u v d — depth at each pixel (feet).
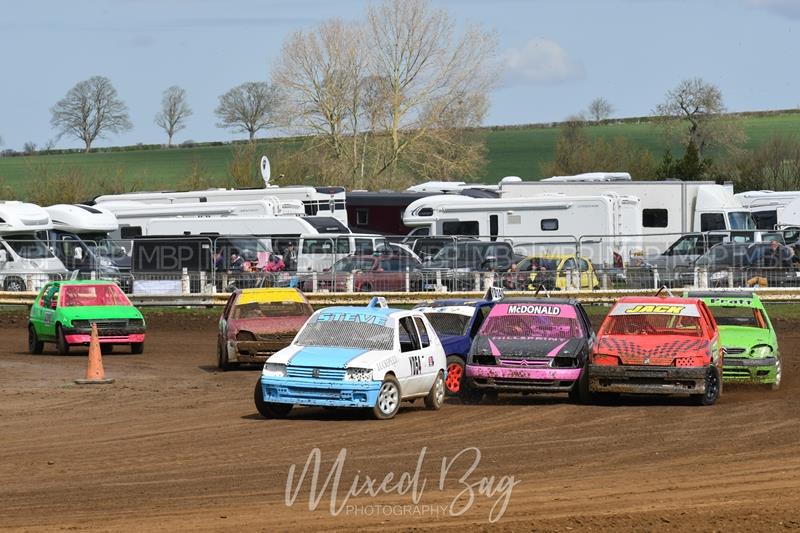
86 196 347.77
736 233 211.41
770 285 182.70
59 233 224.12
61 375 119.65
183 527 52.01
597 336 97.55
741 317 113.19
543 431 80.33
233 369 126.00
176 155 555.28
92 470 67.15
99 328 139.03
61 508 56.80
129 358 137.90
